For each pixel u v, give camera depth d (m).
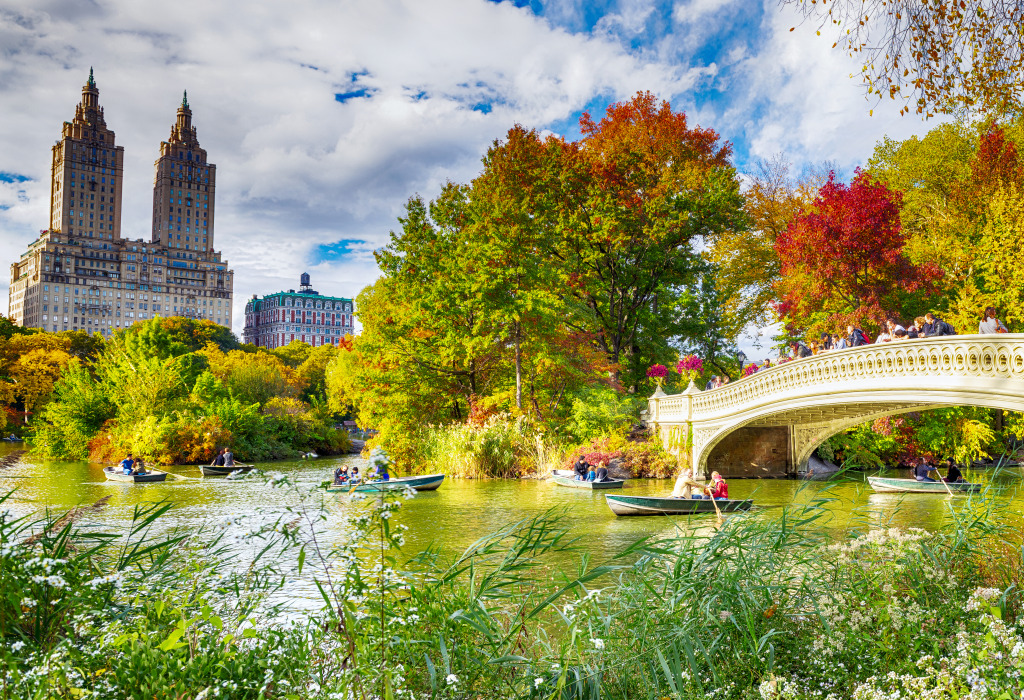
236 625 4.19
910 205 35.09
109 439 37.94
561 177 35.78
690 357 32.41
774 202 40.56
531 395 32.12
